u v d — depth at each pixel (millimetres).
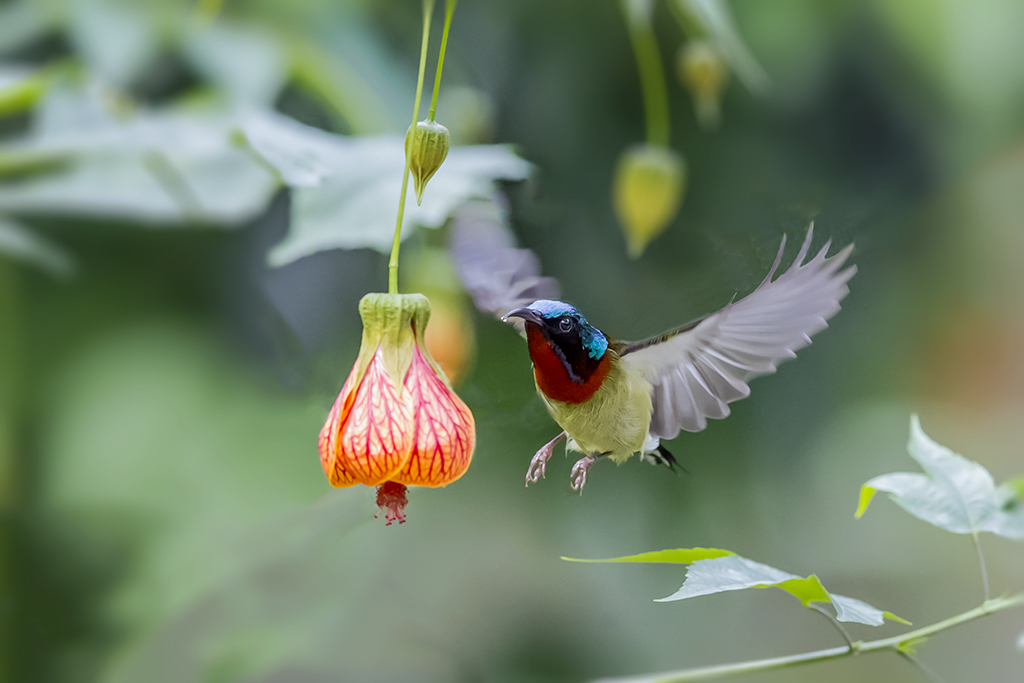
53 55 4832
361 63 5090
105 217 4816
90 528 4816
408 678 5434
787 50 6520
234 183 4754
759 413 7012
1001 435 7102
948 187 6840
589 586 6336
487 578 6070
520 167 4535
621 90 6211
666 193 5766
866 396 7133
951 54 6613
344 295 5465
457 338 4750
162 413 4930
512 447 6141
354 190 4332
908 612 6934
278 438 5035
